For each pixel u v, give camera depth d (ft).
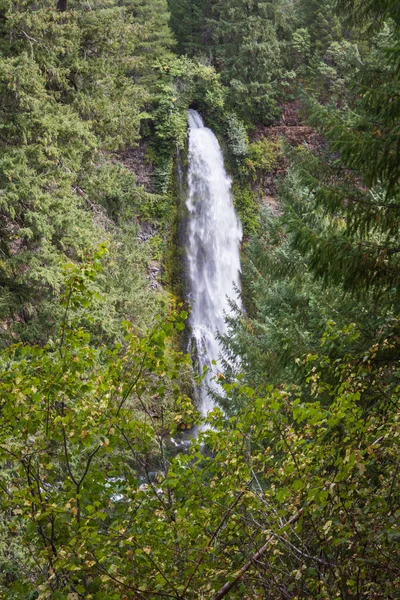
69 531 14.42
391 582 14.39
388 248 24.35
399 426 15.71
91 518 14.12
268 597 15.33
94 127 59.52
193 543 15.19
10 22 49.26
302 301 46.93
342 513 14.93
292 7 133.80
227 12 124.36
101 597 13.70
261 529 15.76
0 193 46.98
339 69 118.42
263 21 120.98
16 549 21.72
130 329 16.42
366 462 14.33
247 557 15.51
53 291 48.67
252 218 120.88
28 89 48.62
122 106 59.06
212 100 117.50
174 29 131.95
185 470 15.61
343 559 14.92
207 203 115.65
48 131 49.39
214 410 16.42
